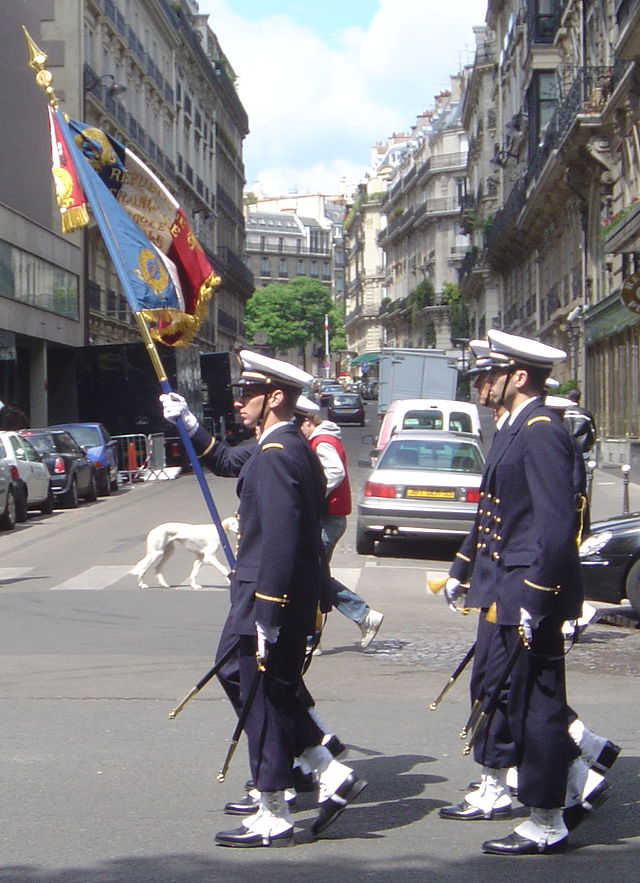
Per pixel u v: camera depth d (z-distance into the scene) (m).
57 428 29.08
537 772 5.21
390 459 17.55
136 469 34.75
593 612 6.92
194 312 7.52
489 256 60.19
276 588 5.16
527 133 48.97
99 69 48.47
